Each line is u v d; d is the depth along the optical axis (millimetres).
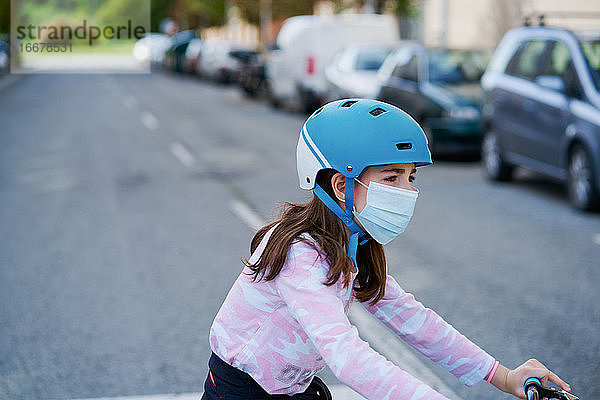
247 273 3311
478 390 6598
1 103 37406
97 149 22250
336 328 3016
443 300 8977
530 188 16328
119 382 6805
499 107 16297
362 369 2941
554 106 14359
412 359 7277
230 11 66938
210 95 45250
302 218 3246
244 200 15062
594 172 13352
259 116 32812
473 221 13219
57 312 8672
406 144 3088
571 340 7730
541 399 3332
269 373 3273
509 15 32594
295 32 33250
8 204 14758
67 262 10750
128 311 8664
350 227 3211
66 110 34094
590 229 12625
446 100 19188
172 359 7281
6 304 8984
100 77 63406
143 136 25438
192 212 13992
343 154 3080
